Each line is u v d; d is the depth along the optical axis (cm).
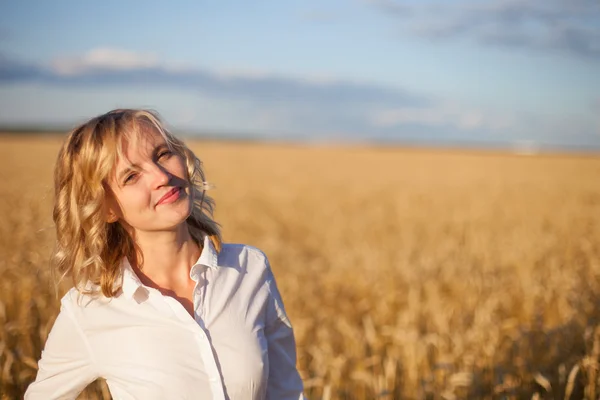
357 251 965
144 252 200
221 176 2778
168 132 199
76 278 188
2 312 475
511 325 527
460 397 443
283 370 221
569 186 2519
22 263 639
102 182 190
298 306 634
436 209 1683
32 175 2356
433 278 754
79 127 192
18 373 404
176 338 187
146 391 183
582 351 490
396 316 642
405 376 462
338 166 3856
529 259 887
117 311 189
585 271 821
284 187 2316
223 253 208
